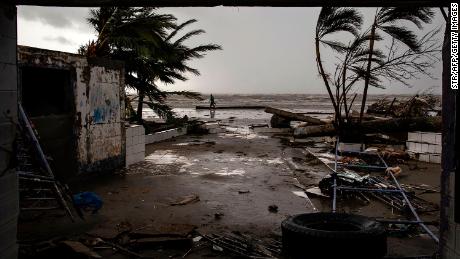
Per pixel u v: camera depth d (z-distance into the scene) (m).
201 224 5.74
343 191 7.38
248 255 4.49
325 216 3.97
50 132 7.40
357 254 3.38
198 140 17.47
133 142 10.90
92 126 8.77
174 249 4.78
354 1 2.67
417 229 5.48
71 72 7.95
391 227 5.50
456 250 3.04
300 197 7.44
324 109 61.62
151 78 17.39
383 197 7.21
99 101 9.02
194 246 4.86
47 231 5.28
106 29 13.35
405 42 11.98
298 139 16.94
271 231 5.47
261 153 13.39
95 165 8.94
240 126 25.52
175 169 10.28
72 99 8.03
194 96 19.73
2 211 3.41
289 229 3.63
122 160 10.20
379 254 3.48
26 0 3.17
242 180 8.98
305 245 3.49
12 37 3.50
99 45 12.95
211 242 4.90
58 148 7.66
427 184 8.53
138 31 13.66
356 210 6.57
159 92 18.38
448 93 3.17
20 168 5.40
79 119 8.26
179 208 6.60
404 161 11.28
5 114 3.44
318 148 14.51
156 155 12.73
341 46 12.68
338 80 13.27
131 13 13.70
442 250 3.30
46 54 7.14
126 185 8.32
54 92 8.01
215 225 5.71
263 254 4.53
